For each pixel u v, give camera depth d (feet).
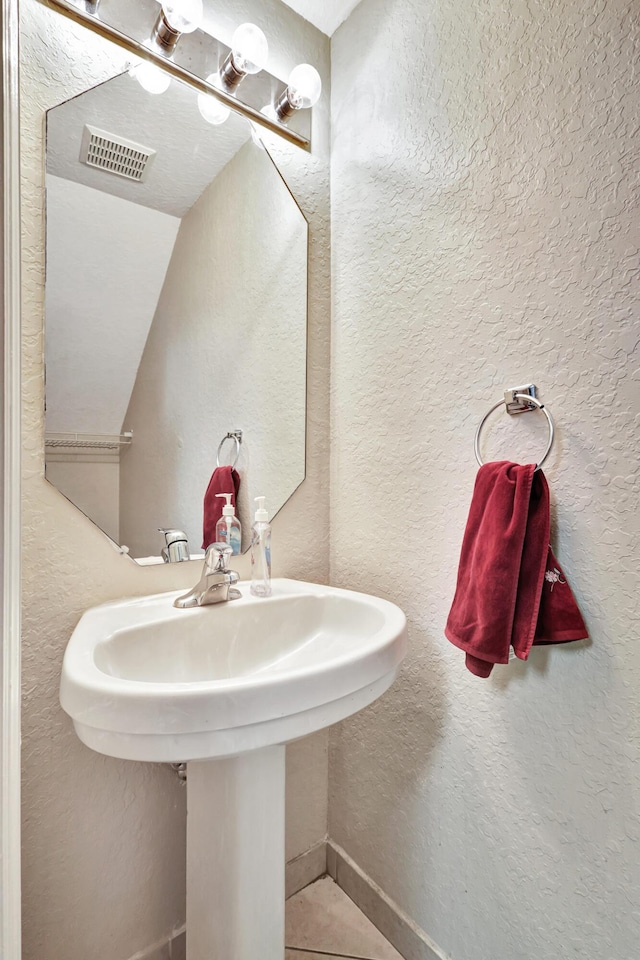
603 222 2.39
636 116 2.26
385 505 3.72
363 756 3.94
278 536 3.95
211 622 2.93
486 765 3.01
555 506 2.62
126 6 3.05
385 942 3.67
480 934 3.05
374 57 3.74
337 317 4.16
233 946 2.61
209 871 2.64
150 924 3.20
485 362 2.97
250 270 3.77
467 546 2.77
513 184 2.78
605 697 2.44
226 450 3.64
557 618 2.48
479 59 2.94
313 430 4.15
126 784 3.08
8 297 2.47
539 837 2.74
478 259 2.99
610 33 2.33
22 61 2.70
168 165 3.34
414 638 3.49
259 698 1.94
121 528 3.09
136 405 3.17
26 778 2.72
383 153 3.66
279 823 2.72
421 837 3.44
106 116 3.04
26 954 2.74
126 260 3.16
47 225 2.81
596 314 2.43
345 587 4.10
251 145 3.75
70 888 2.89
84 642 2.38
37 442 2.76
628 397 2.33
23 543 2.70
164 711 1.81
